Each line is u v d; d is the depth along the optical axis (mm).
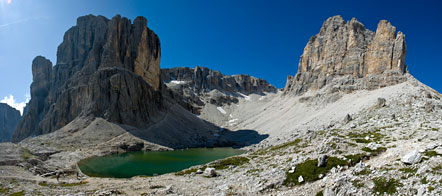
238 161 65312
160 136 162875
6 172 57875
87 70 178625
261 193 37375
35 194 38031
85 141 126000
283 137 125312
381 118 72438
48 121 168875
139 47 196875
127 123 157500
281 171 42469
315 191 33719
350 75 176875
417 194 25750
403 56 154125
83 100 160250
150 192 41406
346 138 51875
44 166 75875
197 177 55062
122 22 194875
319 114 146000
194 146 160500
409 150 36500
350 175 33156
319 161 40375
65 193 39562
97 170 78375
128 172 75562
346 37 195250
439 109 63562
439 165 28500
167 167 84500
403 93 102688
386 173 31047
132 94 169375
